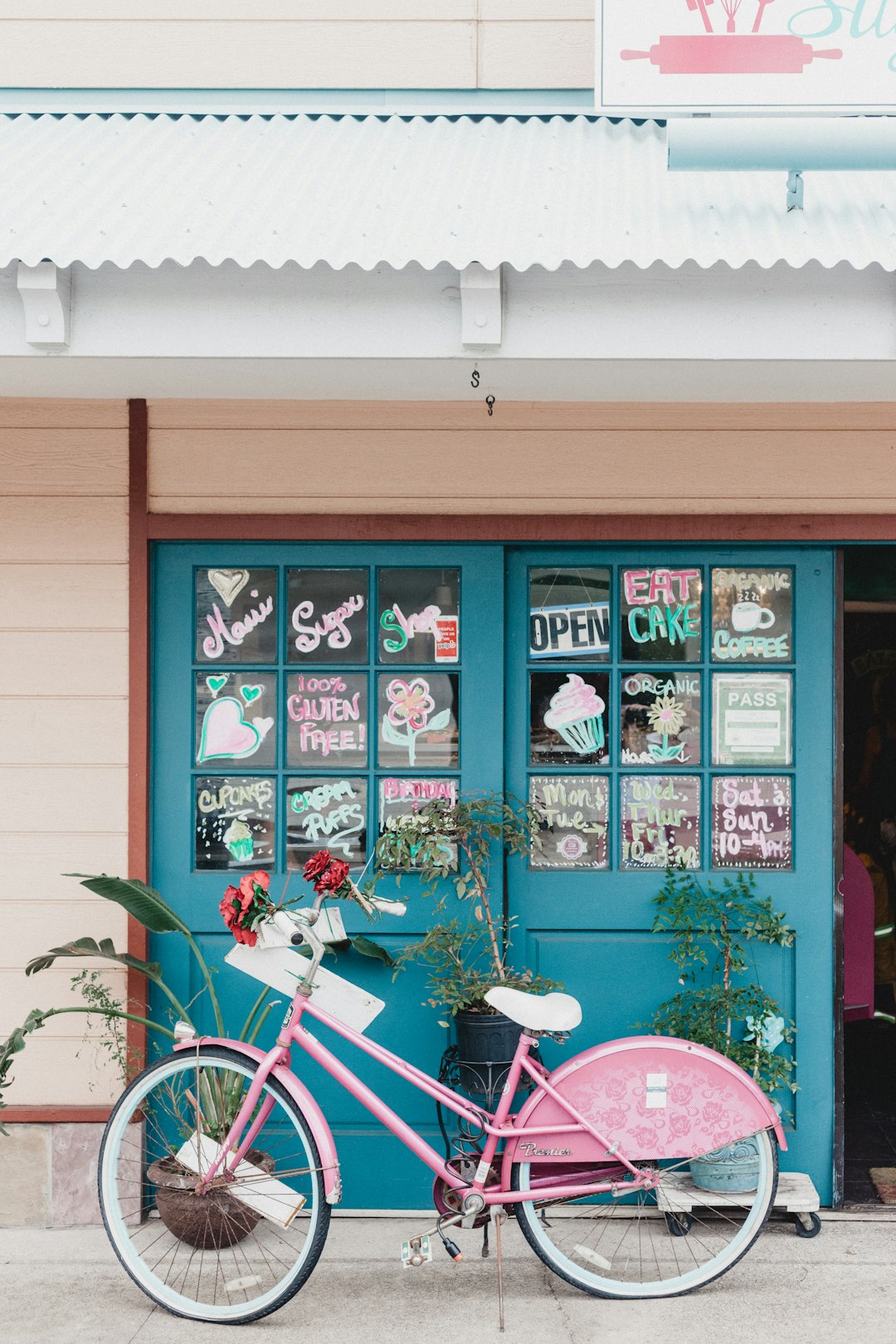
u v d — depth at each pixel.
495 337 2.90
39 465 3.70
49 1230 3.58
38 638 3.70
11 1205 3.60
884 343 2.93
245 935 3.08
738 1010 3.60
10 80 3.90
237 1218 3.29
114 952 3.48
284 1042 3.11
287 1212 3.00
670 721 3.78
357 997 3.10
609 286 2.95
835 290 2.92
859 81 3.13
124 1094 3.15
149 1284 3.05
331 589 3.77
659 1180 3.10
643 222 2.98
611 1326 2.96
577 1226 3.53
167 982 3.69
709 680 3.77
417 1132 3.66
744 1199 3.34
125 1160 3.58
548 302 2.96
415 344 2.97
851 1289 3.15
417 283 2.95
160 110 3.83
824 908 3.71
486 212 3.04
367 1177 3.65
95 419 3.71
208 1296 3.10
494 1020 3.29
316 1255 2.96
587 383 3.29
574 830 3.77
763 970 3.70
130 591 3.69
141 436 3.69
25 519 3.71
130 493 3.69
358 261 2.75
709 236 2.90
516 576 3.79
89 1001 3.61
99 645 3.70
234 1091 3.43
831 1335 2.91
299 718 3.77
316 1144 3.00
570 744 3.78
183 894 3.72
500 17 3.88
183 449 3.71
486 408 3.70
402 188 3.22
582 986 3.71
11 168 3.30
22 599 3.71
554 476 3.70
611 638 3.78
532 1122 3.07
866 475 3.69
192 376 3.22
